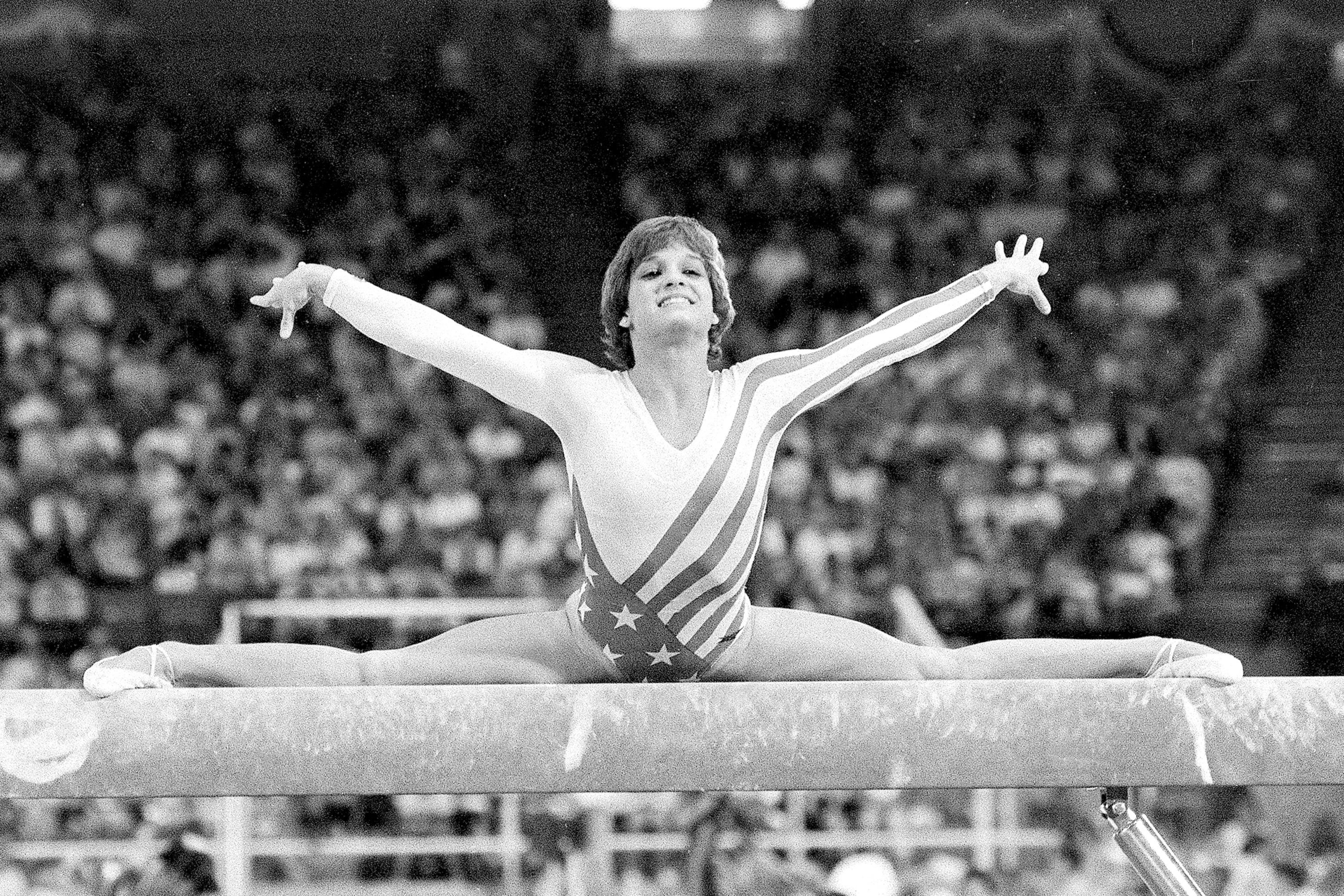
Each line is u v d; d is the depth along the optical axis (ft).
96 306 121.60
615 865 79.82
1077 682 26.99
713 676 30.78
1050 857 80.84
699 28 133.18
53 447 111.14
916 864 83.20
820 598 99.71
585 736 26.66
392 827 84.84
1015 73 132.87
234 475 110.63
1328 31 131.34
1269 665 106.32
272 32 131.44
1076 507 111.34
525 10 132.57
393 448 111.55
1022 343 120.57
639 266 30.35
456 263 128.47
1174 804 88.12
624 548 29.32
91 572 104.99
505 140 132.05
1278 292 125.59
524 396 29.78
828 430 112.98
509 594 100.22
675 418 29.71
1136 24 132.36
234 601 87.76
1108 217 128.67
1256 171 129.80
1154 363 120.78
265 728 26.58
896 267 127.85
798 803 83.97
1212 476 116.06
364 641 92.27
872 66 133.08
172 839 67.62
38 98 129.49
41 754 26.45
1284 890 80.23
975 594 105.81
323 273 29.66
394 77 132.05
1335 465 117.50
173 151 129.08
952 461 112.57
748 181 131.34
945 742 26.73
